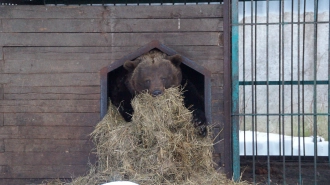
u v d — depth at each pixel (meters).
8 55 8.40
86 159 8.44
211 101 8.33
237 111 8.38
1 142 8.47
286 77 13.10
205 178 7.80
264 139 13.10
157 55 8.67
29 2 11.47
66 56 8.38
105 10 8.35
